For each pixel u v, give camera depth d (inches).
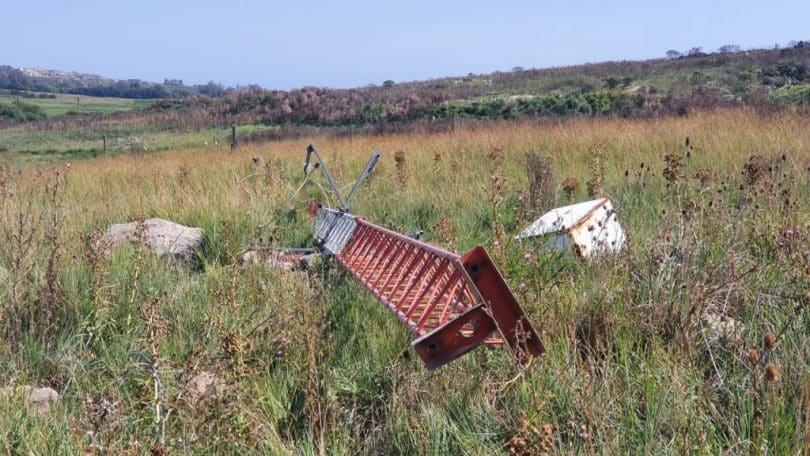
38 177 514.9
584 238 230.7
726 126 543.5
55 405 158.9
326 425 146.3
